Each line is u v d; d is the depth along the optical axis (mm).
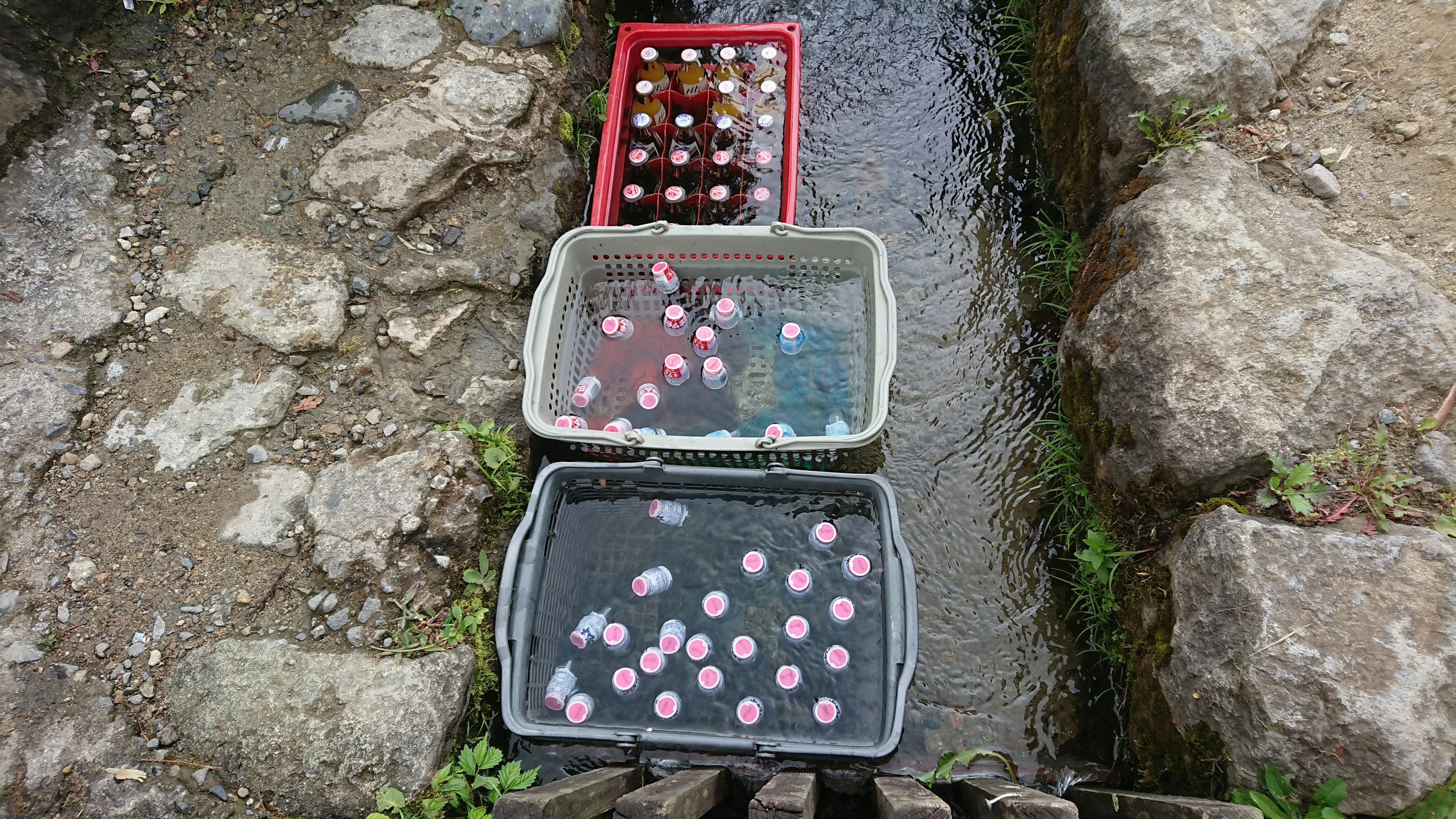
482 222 2697
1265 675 1687
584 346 2648
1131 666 2105
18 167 2449
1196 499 2016
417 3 2912
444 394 2424
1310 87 2404
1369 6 2453
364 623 2082
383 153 2654
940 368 2789
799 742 1956
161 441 2229
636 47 3172
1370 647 1654
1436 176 2201
